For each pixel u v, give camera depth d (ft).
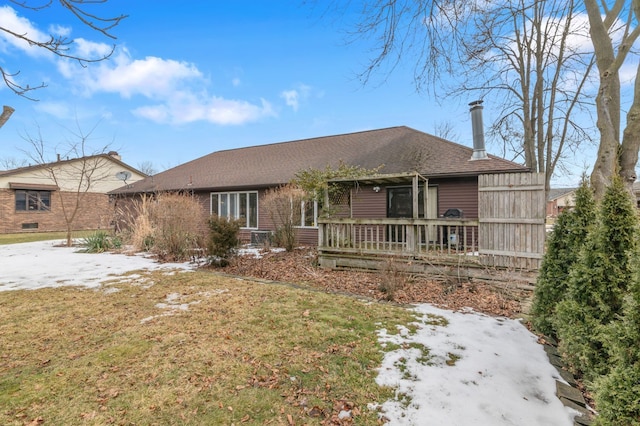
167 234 32.01
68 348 11.69
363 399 8.68
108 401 8.57
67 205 69.51
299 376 9.79
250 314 15.10
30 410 8.20
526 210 18.83
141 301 17.29
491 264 19.76
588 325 9.67
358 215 37.63
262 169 48.44
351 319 14.46
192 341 12.16
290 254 31.81
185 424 7.72
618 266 9.63
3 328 13.61
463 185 31.81
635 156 12.31
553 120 35.50
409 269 22.04
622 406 6.53
